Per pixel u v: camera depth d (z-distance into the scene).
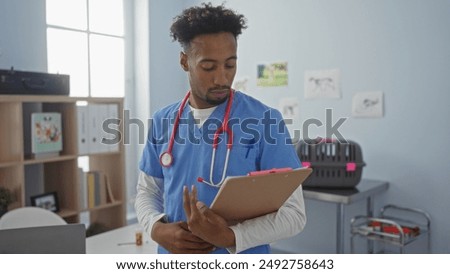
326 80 3.10
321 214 3.21
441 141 2.69
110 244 1.88
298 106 3.25
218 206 0.92
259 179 0.86
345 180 2.66
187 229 1.03
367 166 2.99
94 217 3.26
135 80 3.66
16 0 2.80
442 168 2.70
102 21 3.41
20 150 2.46
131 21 3.61
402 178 2.85
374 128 2.94
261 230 0.99
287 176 0.91
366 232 2.61
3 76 2.38
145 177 1.28
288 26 3.25
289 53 3.26
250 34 3.45
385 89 2.87
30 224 1.98
